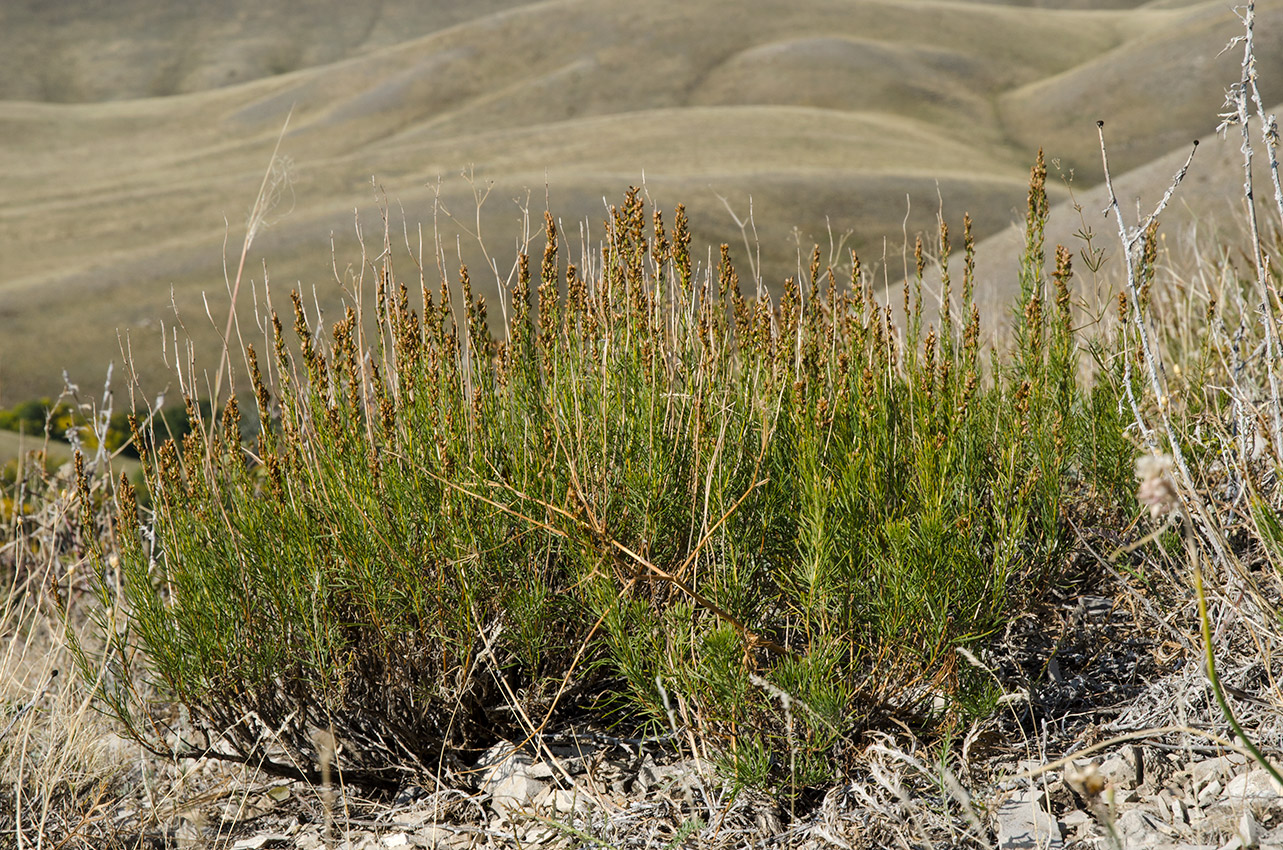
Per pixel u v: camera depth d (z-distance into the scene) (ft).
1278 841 7.13
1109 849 7.12
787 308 11.33
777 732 9.37
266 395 10.99
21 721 12.04
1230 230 28.40
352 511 10.35
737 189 173.27
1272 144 8.93
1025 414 10.62
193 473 11.13
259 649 10.69
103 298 148.66
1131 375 10.93
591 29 406.62
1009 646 10.84
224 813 11.13
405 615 10.63
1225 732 8.81
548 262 11.21
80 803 11.48
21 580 15.74
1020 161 279.90
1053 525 10.22
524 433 10.85
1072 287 15.15
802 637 10.91
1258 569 10.85
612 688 11.40
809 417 10.13
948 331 11.47
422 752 11.21
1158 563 11.02
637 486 10.02
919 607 9.16
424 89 379.35
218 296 135.64
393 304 11.34
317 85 399.24
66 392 16.48
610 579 9.55
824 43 377.09
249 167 315.58
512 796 10.26
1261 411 10.44
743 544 9.98
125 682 10.92
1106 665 10.60
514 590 10.53
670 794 9.74
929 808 8.57
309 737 11.25
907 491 9.86
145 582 10.55
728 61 380.99
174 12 589.32
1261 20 303.07
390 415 10.63
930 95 350.43
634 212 10.89
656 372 10.39
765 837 8.91
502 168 232.32
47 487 18.24
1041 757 9.04
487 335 11.28
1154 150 272.72
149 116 405.80
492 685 11.30
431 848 9.86
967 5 488.02
